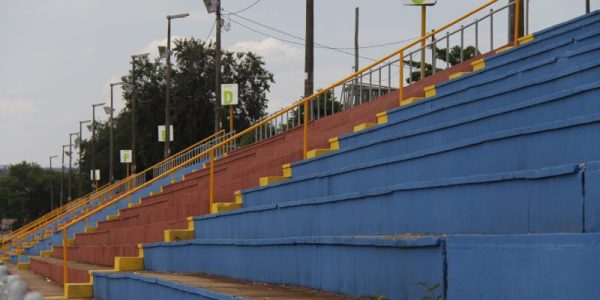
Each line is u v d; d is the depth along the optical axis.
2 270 10.61
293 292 9.24
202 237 15.84
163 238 17.89
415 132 12.28
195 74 73.94
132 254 18.28
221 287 10.08
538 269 5.58
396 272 7.57
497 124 10.54
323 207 10.91
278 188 14.73
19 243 51.06
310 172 15.77
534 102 9.86
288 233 11.98
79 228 34.12
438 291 6.79
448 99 15.37
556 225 6.57
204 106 74.12
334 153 14.76
